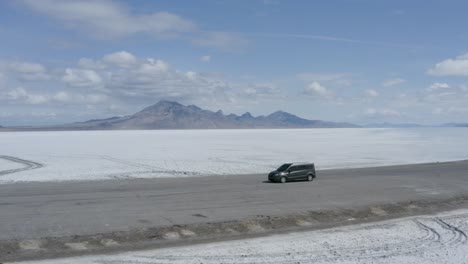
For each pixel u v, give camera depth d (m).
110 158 64.06
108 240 18.98
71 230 19.94
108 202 26.73
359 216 25.95
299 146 97.88
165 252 17.67
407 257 17.09
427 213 27.64
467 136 164.50
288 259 16.73
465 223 24.39
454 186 37.69
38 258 16.56
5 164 54.75
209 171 47.81
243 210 25.02
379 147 94.75
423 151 83.06
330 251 18.05
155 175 43.66
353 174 45.09
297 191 32.34
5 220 21.38
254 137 160.88
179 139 139.62
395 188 35.22
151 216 22.98
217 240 19.86
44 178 40.47
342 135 185.00
